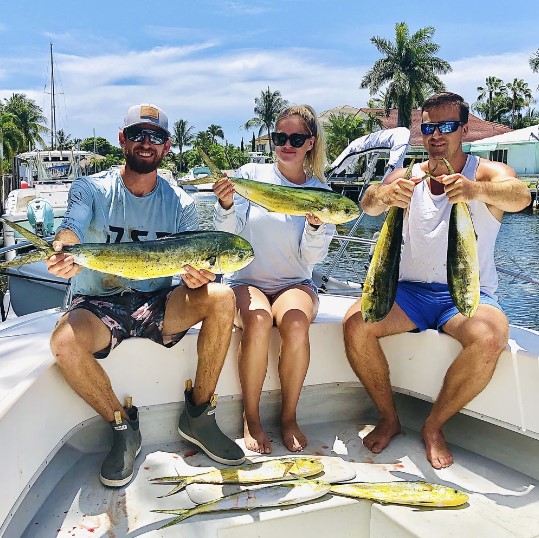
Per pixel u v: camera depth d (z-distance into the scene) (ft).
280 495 7.78
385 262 8.80
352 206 8.70
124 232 9.21
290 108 10.85
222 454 8.70
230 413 9.89
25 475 6.78
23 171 75.41
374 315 8.93
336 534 7.73
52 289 23.12
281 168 10.89
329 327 10.36
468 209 9.23
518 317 33.78
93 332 8.25
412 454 9.30
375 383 9.71
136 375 9.11
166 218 9.43
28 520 7.17
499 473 8.73
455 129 9.57
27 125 214.07
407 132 20.72
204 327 8.59
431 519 7.43
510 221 86.94
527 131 124.36
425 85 150.10
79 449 8.86
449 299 9.62
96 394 8.13
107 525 7.19
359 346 9.56
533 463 8.62
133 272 7.67
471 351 8.64
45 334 9.98
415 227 9.87
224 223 9.21
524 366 8.43
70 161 65.00
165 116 9.04
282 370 9.37
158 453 9.10
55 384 7.90
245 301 9.59
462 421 9.63
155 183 9.40
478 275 8.41
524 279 14.14
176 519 7.27
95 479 8.25
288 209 8.66
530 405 8.38
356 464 8.95
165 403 9.33
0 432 6.09
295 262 10.50
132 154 8.84
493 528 7.27
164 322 8.89
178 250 7.83
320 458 9.06
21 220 38.70
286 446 9.34
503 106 225.76
